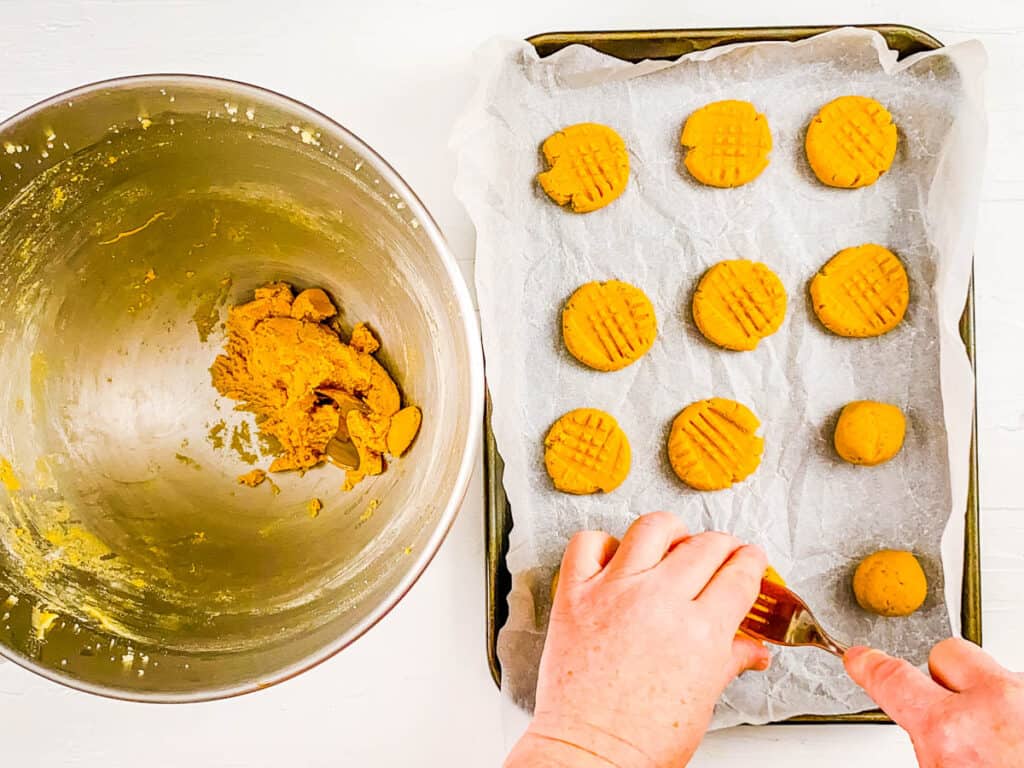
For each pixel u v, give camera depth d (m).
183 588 0.41
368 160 0.35
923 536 0.44
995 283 0.46
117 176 0.39
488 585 0.43
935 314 0.45
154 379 0.44
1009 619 0.46
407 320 0.41
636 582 0.34
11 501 0.40
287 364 0.42
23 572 0.39
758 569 0.35
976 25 0.47
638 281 0.45
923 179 0.45
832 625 0.44
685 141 0.45
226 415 0.44
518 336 0.45
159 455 0.43
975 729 0.30
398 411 0.41
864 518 0.45
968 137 0.44
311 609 0.39
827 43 0.44
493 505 0.43
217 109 0.36
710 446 0.44
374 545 0.39
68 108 0.35
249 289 0.45
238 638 0.39
